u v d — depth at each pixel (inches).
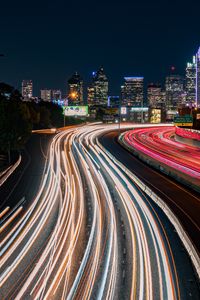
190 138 4847.4
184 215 1846.7
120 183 2628.0
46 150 4124.0
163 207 1987.0
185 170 3041.3
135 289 1248.2
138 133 6259.8
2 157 3661.4
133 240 1644.9
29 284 1293.1
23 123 3715.6
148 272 1363.2
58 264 1435.8
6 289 1267.2
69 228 1791.3
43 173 2952.8
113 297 1203.9
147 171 2987.2
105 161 3533.5
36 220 1897.1
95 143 4832.7
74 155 3841.0
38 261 1462.8
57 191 2428.6
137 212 2000.5
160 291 1232.2
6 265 1434.5
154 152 4094.5
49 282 1304.1
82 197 2292.1
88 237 1685.5
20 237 1688.0
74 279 1322.6
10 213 2006.6
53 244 1614.2
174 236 1670.8
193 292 1226.6
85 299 1195.3
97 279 1320.1
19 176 2847.0
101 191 2420.0
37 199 2253.9
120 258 1478.8
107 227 1800.0
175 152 4128.9
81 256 1503.4
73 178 2783.0
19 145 3698.3
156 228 1765.5
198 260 1311.5
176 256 1483.8
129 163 3368.6
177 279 1309.1
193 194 2239.2
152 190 2335.1
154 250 1540.4
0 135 3432.6
